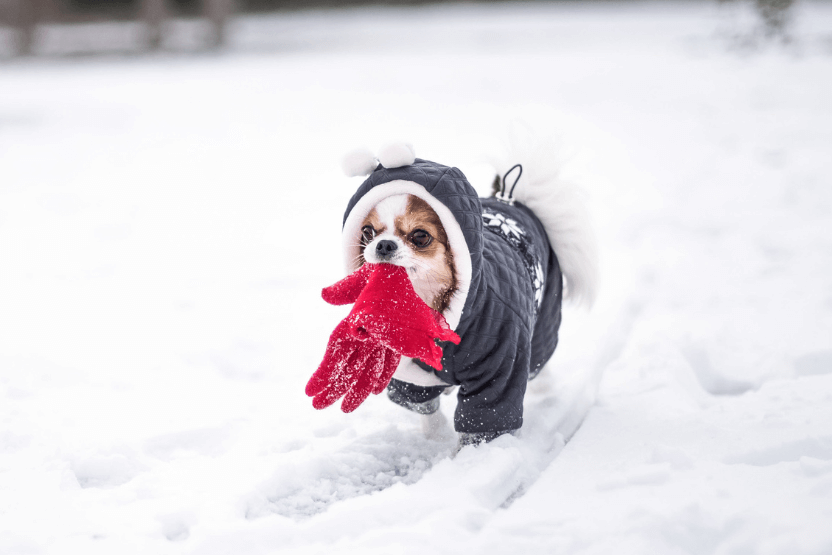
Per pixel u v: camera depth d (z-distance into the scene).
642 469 2.36
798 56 15.29
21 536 2.21
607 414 2.91
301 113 12.66
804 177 6.77
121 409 3.20
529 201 3.08
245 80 17.17
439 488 2.32
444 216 2.26
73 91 16.45
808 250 4.93
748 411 2.83
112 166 9.47
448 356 2.47
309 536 2.15
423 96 13.67
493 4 35.78
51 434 2.94
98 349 3.94
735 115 10.24
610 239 5.61
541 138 3.19
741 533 2.01
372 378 2.32
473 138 9.39
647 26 23.97
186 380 3.54
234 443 2.92
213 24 24.59
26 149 10.69
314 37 25.89
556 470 2.46
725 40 18.62
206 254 5.81
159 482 2.56
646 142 9.08
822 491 2.15
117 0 34.88
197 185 8.30
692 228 5.74
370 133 10.50
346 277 2.36
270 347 3.97
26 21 24.27
